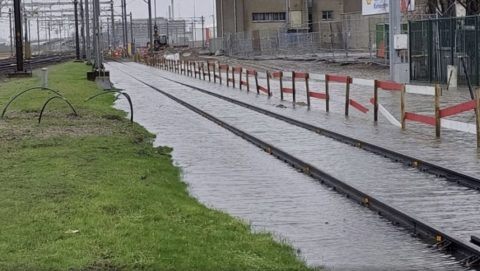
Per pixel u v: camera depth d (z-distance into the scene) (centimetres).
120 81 5497
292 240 957
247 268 781
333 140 1955
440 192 1242
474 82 3350
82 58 10994
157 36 14275
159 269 752
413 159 1519
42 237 854
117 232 885
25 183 1186
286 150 1748
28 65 7669
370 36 6438
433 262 855
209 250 839
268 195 1274
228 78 4703
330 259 865
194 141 2017
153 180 1318
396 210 1063
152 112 2909
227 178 1447
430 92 1973
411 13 5719
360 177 1386
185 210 1066
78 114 2486
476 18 3288
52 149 1627
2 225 905
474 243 890
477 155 1587
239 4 11769
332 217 1099
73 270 734
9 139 1789
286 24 10425
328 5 11256
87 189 1147
